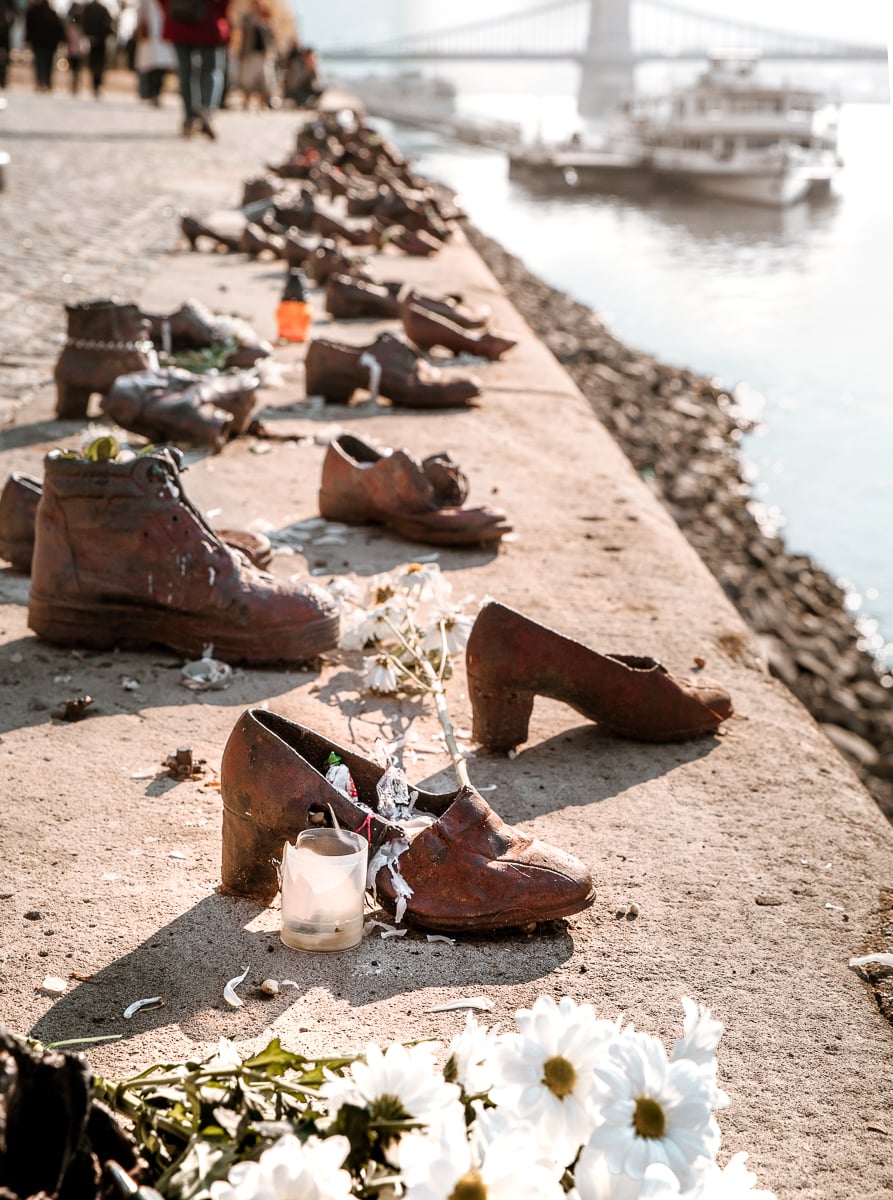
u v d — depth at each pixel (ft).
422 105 485.15
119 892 8.95
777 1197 6.48
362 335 30.48
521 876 8.55
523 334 32.58
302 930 8.34
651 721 11.55
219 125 102.01
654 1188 4.84
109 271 37.06
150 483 12.65
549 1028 5.49
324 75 504.84
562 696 11.32
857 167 183.52
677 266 104.83
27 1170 4.82
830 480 46.70
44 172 61.41
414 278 40.81
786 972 8.41
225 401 20.34
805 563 38.42
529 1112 5.33
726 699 12.00
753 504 43.91
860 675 31.17
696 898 9.23
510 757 11.35
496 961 8.38
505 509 18.42
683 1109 5.14
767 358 67.00
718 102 199.31
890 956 8.56
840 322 77.51
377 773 9.19
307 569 15.49
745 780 11.13
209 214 50.34
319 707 12.12
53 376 23.32
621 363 60.08
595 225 145.79
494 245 87.35
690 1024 5.62
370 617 12.90
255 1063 5.95
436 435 22.16
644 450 47.32
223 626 12.77
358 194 60.90
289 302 28.89
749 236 132.98
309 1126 5.46
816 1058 7.59
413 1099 5.37
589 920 8.90
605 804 10.57
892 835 10.37
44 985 7.86
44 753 10.92
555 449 21.85
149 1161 5.59
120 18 145.79
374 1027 7.63
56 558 12.91
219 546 12.84
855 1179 6.65
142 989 7.91
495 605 11.09
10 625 13.64
